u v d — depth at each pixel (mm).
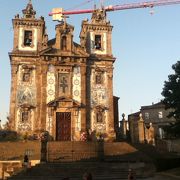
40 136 52844
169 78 44594
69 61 58906
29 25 60406
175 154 51219
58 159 46094
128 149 50094
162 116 89312
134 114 94938
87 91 59281
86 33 62562
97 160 45719
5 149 47750
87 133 56656
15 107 56062
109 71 61031
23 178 37125
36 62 58594
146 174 40469
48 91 57250
